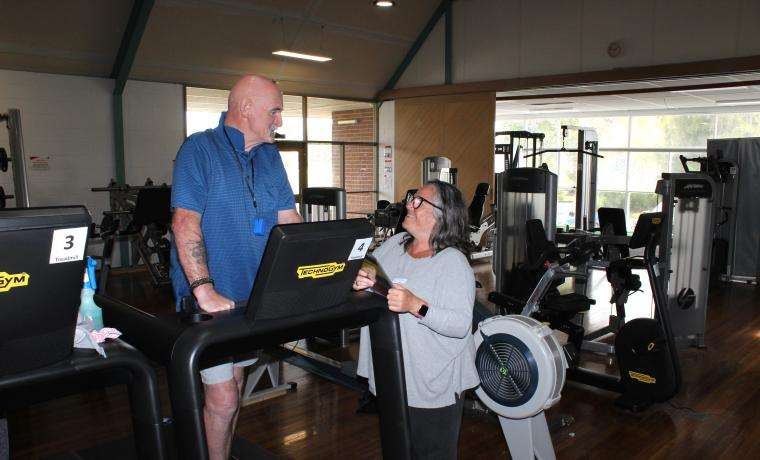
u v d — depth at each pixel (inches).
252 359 80.7
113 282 289.4
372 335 58.5
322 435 125.1
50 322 35.8
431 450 77.5
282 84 383.9
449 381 76.1
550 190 192.5
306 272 45.8
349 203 444.1
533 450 96.6
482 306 102.0
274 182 72.8
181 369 41.7
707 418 137.2
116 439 113.8
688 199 183.5
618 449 121.9
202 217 66.8
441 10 390.6
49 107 292.7
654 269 148.5
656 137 515.2
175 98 338.0
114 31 289.1
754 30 269.3
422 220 79.9
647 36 304.0
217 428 74.8
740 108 465.4
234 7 308.0
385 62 411.5
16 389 36.4
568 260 132.6
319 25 347.9
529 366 89.3
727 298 262.5
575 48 333.4
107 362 39.6
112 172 318.0
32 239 33.2
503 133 343.0
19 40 268.7
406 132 429.4
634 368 140.5
